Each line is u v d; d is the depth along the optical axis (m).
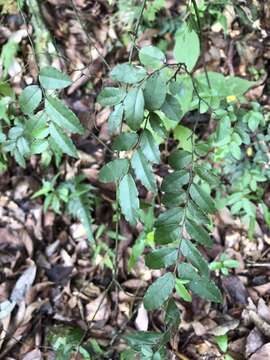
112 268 0.62
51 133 0.33
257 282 0.60
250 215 0.60
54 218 0.66
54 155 0.68
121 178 0.32
